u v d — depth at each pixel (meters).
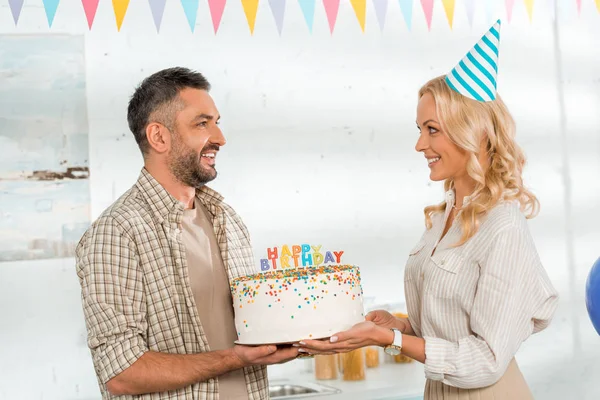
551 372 3.17
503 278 1.62
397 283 3.00
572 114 3.26
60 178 2.64
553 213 3.21
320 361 2.77
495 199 1.70
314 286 1.62
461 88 1.72
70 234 2.65
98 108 2.69
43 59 2.64
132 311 1.66
